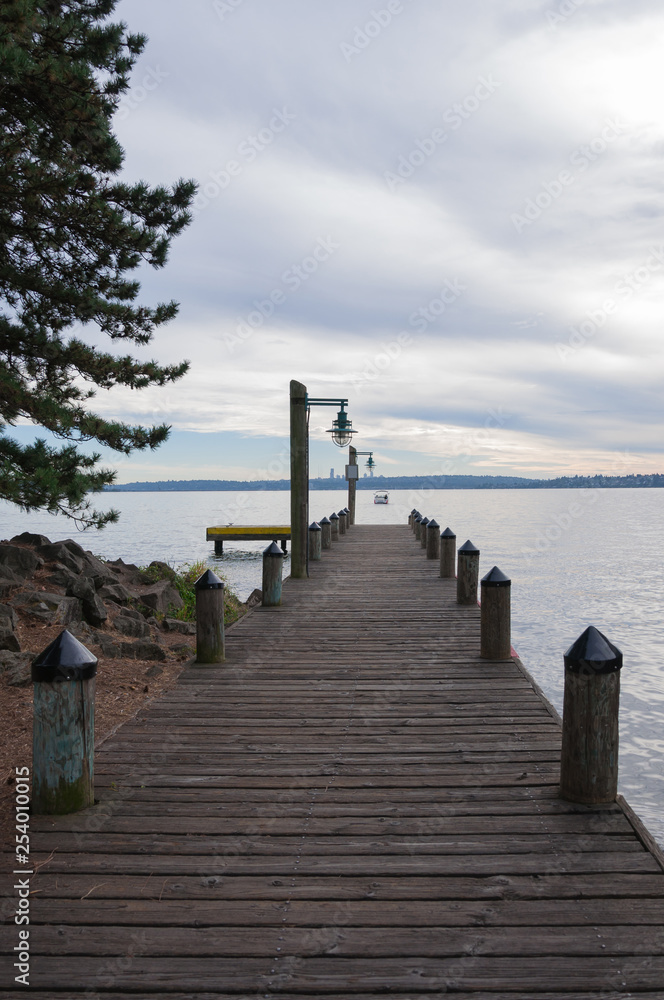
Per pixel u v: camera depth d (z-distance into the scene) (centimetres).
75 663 361
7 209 737
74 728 362
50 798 360
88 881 298
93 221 744
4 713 506
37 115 727
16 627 656
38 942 259
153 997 232
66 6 739
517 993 233
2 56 616
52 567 850
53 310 821
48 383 826
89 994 234
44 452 621
